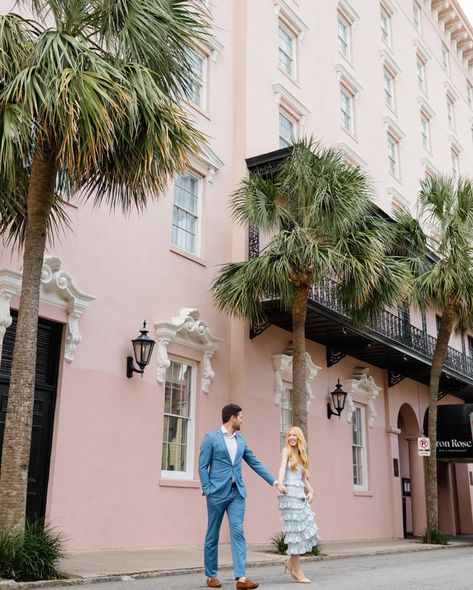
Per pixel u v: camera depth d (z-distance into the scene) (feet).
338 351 57.41
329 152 42.19
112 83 23.76
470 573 29.37
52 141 25.53
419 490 70.28
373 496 60.85
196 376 44.29
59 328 35.40
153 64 26.91
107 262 38.70
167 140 25.30
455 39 109.81
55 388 34.60
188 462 42.60
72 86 22.91
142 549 36.78
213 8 53.01
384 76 82.38
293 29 63.10
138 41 26.04
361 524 57.93
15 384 23.89
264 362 49.32
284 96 58.23
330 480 54.70
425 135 92.32
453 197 57.06
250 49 55.31
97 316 37.37
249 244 49.06
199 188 48.39
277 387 49.93
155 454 39.34
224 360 46.78
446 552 46.16
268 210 41.50
